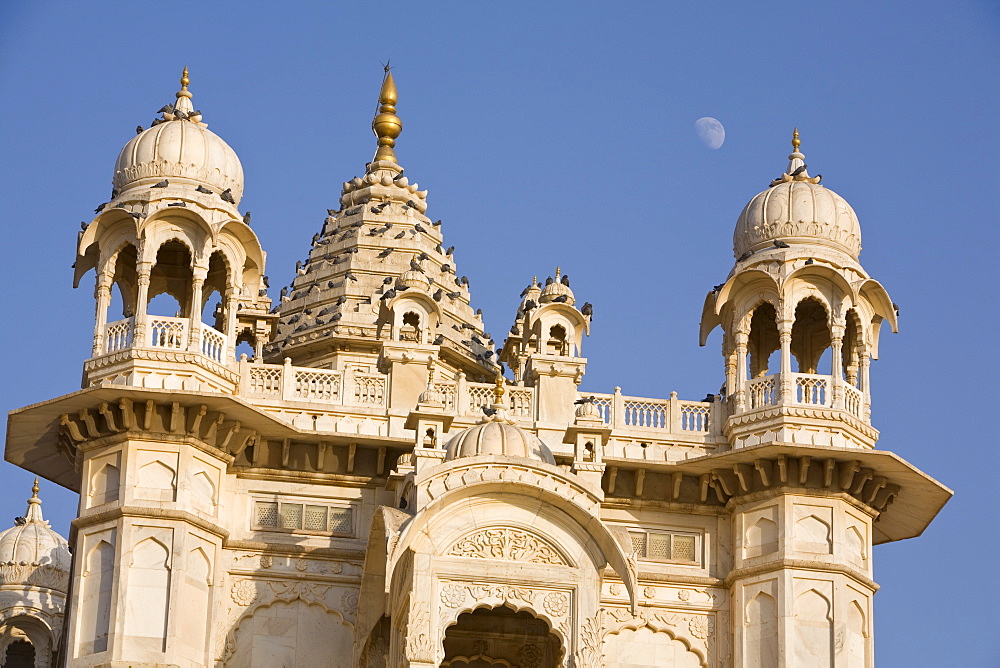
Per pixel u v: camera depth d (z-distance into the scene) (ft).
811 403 181.78
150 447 173.47
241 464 178.29
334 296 229.45
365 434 179.42
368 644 171.32
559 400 184.34
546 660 174.91
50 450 184.14
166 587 169.89
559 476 164.04
